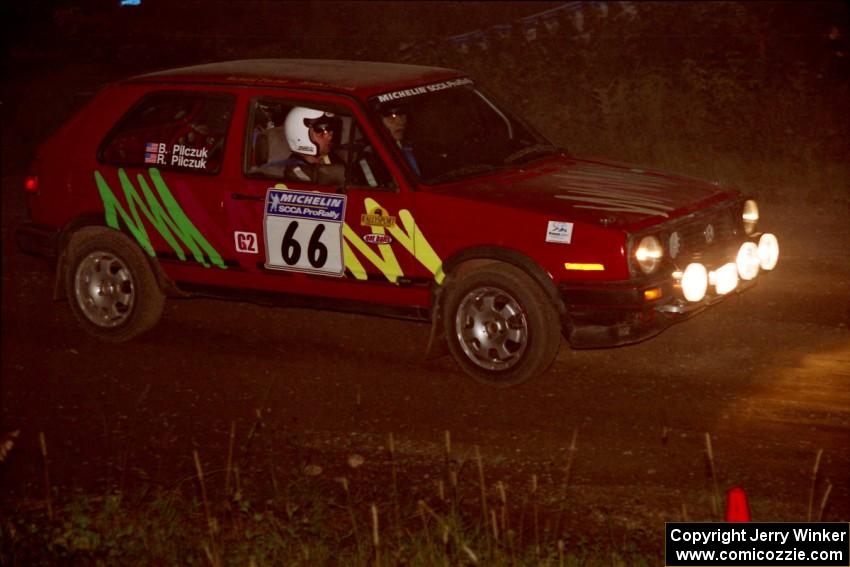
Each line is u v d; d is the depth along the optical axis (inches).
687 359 358.6
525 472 293.0
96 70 951.0
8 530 264.1
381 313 364.5
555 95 681.0
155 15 1036.5
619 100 643.5
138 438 335.9
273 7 1056.2
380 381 363.9
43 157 420.8
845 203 525.7
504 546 243.4
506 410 333.1
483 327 345.4
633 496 275.3
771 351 359.9
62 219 416.5
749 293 416.2
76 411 359.9
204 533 267.4
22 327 444.5
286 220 371.2
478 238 339.9
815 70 666.2
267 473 304.2
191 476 306.2
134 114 405.4
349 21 1036.5
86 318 415.2
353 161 362.3
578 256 326.6
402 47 807.7
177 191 390.9
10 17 971.3
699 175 583.2
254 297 386.6
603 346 327.9
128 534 262.8
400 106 371.6
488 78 711.7
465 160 368.8
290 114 375.2
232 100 384.5
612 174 372.2
